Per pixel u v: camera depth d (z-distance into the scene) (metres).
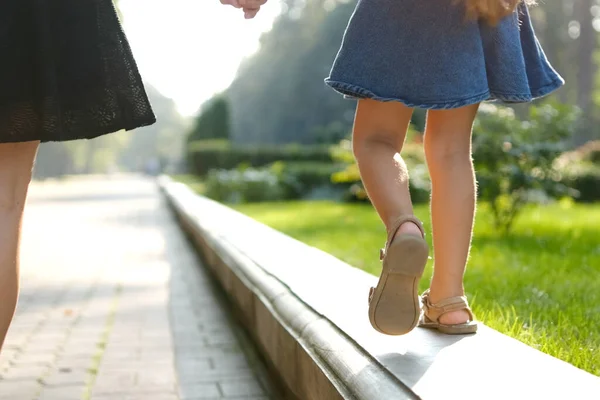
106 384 3.06
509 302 3.48
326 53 51.88
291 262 3.51
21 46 1.79
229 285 4.43
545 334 2.65
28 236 10.22
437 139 2.13
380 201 1.93
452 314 2.10
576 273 4.39
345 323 2.23
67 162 60.22
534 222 9.01
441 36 1.93
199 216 7.54
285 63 55.34
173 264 7.03
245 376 3.17
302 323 2.46
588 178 16.70
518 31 2.08
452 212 2.09
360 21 1.99
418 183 11.01
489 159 7.33
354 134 2.08
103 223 12.51
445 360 1.79
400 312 1.87
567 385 1.55
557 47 35.88
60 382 3.08
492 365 1.73
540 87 2.17
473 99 1.93
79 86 1.88
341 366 1.94
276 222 10.47
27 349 3.68
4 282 1.81
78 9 1.87
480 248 6.09
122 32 1.98
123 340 3.87
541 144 7.30
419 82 1.92
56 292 5.48
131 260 7.40
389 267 1.83
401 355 1.85
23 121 1.79
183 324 4.26
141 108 2.00
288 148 28.98
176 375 3.19
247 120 61.06
